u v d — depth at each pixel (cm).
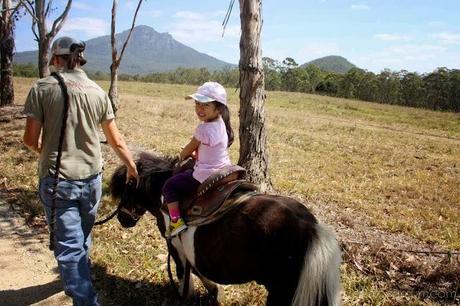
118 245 585
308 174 1048
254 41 673
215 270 354
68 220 371
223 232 334
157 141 1284
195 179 361
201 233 350
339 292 301
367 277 519
